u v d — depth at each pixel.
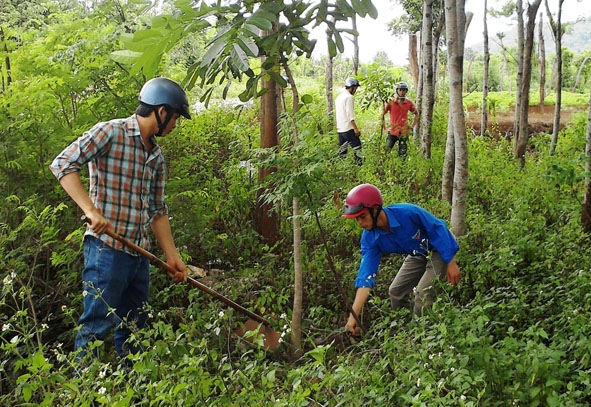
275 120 6.32
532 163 10.20
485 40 13.36
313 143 4.49
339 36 4.06
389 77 11.18
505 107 20.42
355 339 4.64
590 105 6.58
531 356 3.25
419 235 4.52
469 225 6.18
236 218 6.93
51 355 4.38
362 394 3.07
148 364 3.20
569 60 29.02
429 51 9.95
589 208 6.41
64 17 6.93
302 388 3.05
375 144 10.64
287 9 3.98
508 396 3.15
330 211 6.49
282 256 6.33
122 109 6.22
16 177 5.84
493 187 7.95
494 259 5.09
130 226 4.01
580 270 4.55
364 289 4.42
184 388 2.94
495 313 4.45
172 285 5.05
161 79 3.99
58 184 5.78
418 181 8.95
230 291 5.23
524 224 5.92
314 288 5.46
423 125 10.28
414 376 3.20
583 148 10.38
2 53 6.71
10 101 5.94
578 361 3.50
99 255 3.92
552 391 3.06
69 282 4.96
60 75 6.28
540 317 4.35
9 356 4.23
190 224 6.12
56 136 5.96
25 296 4.84
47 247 5.41
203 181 7.33
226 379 3.22
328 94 12.88
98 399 2.77
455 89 5.71
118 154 3.91
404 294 4.84
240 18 3.51
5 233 5.38
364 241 4.59
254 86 4.39
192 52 6.86
